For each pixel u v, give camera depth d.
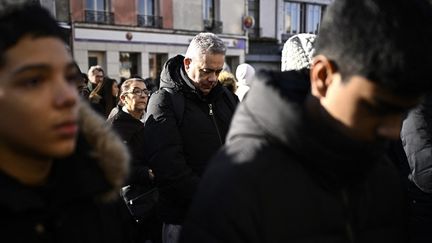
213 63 2.04
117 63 15.04
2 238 0.81
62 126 0.78
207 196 0.91
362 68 0.78
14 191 0.82
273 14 19.31
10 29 0.75
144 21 15.58
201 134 2.08
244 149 0.93
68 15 13.80
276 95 0.90
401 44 0.74
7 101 0.76
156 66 16.25
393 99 0.80
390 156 1.86
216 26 17.44
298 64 1.65
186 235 0.93
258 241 0.88
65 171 0.92
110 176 0.98
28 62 0.75
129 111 3.11
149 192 2.75
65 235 0.90
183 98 2.09
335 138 0.86
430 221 1.73
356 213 0.97
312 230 0.91
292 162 0.92
